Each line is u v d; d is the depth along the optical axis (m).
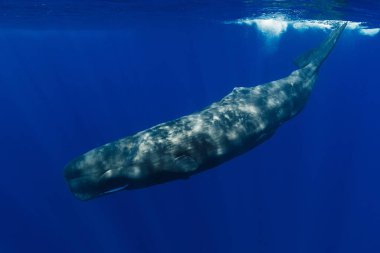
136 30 36.34
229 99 12.10
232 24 30.23
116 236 21.03
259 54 39.28
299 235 21.44
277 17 25.55
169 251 20.06
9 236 21.78
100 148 10.31
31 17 27.12
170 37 39.94
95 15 26.52
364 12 21.25
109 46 48.97
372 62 39.47
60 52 54.19
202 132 10.53
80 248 20.80
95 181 9.89
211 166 10.67
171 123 10.79
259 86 13.19
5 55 55.62
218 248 20.22
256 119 11.77
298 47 34.34
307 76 14.70
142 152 9.97
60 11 24.38
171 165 9.95
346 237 22.47
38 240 21.52
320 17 24.06
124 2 21.30
